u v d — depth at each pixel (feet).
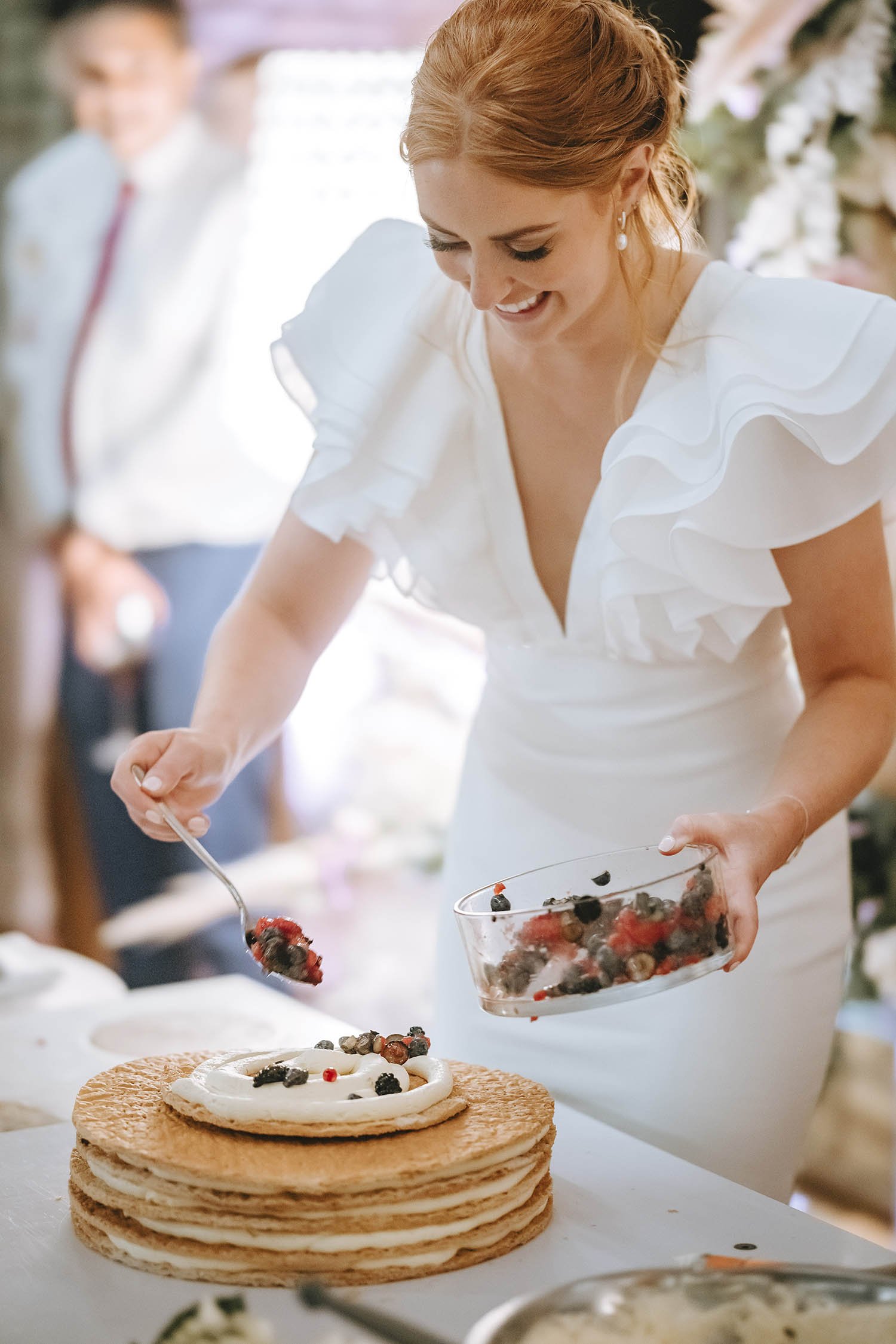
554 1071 5.44
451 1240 3.63
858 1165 9.38
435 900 12.75
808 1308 2.75
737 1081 5.14
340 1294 3.50
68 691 12.27
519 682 5.59
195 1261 3.60
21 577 12.11
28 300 11.84
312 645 5.81
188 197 11.90
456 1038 5.78
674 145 4.87
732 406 4.52
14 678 12.16
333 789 12.48
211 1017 5.95
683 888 3.70
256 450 12.31
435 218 4.18
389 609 12.37
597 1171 4.36
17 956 7.38
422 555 5.47
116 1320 3.39
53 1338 3.30
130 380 12.07
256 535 12.46
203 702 5.38
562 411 5.12
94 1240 3.77
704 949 3.71
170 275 11.97
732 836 4.09
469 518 5.39
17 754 12.18
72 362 11.97
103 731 12.37
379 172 12.07
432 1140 3.81
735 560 4.74
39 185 11.73
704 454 4.68
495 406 5.22
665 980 3.66
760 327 4.71
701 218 8.70
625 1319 2.71
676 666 5.24
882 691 4.91
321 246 12.12
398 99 11.98
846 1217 9.51
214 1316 3.15
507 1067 5.58
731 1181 4.40
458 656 12.54
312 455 5.44
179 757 4.98
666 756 5.27
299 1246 3.56
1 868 12.27
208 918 12.44
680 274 5.04
